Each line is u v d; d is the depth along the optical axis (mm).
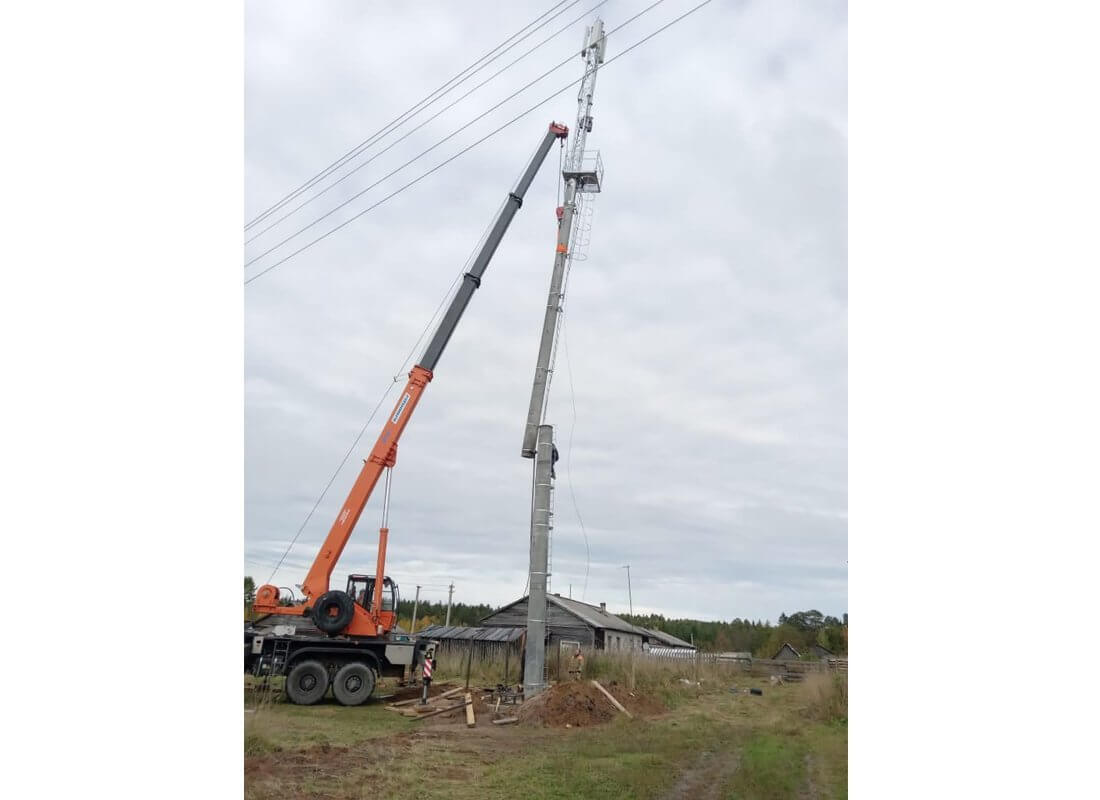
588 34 23906
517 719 15914
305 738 12289
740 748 12461
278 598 18688
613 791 9430
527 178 22219
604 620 38719
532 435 20359
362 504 19188
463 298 20625
